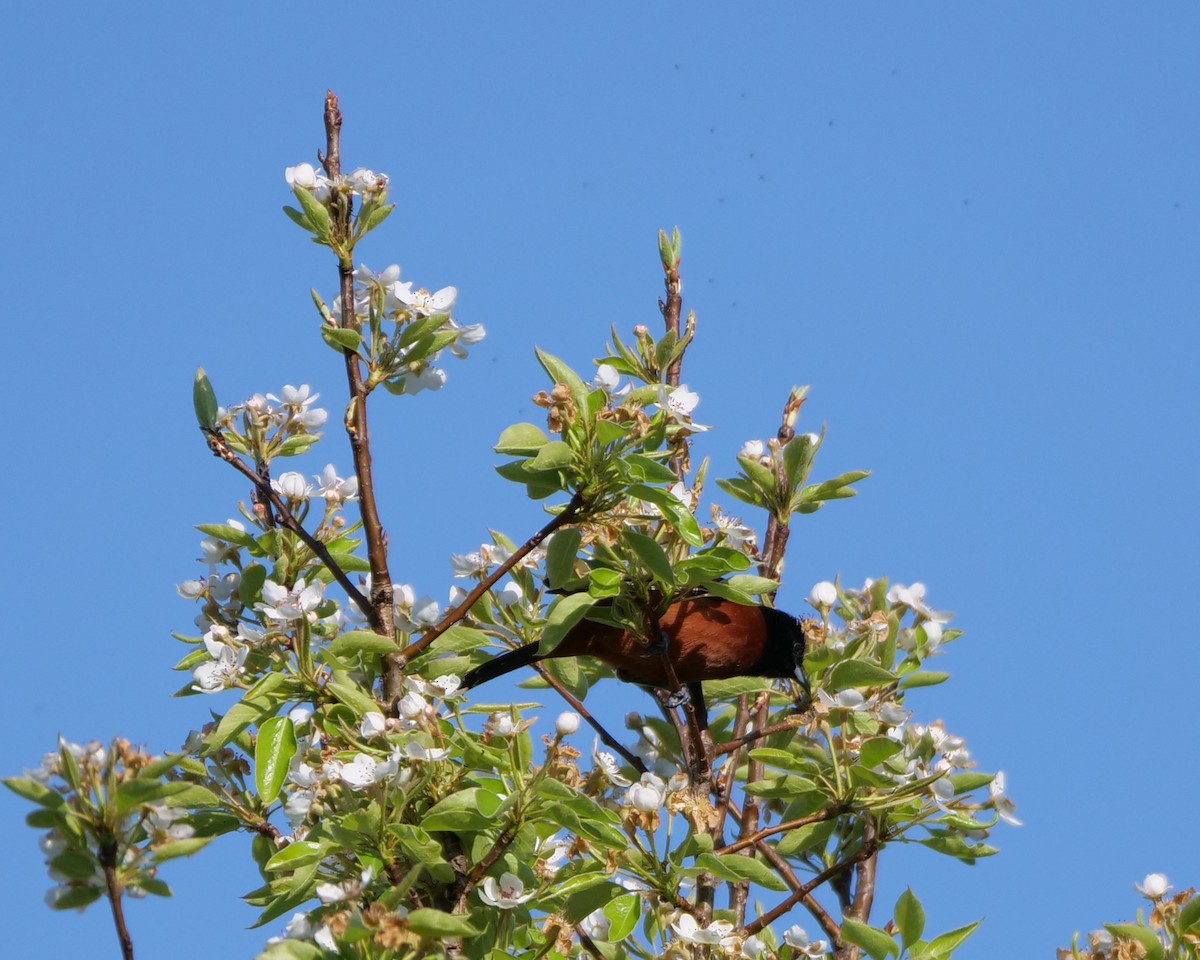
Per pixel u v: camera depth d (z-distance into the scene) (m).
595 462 9.98
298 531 10.62
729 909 11.66
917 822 10.85
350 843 9.48
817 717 10.90
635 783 10.60
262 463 10.80
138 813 7.61
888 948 9.95
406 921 8.28
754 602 10.72
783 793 10.95
